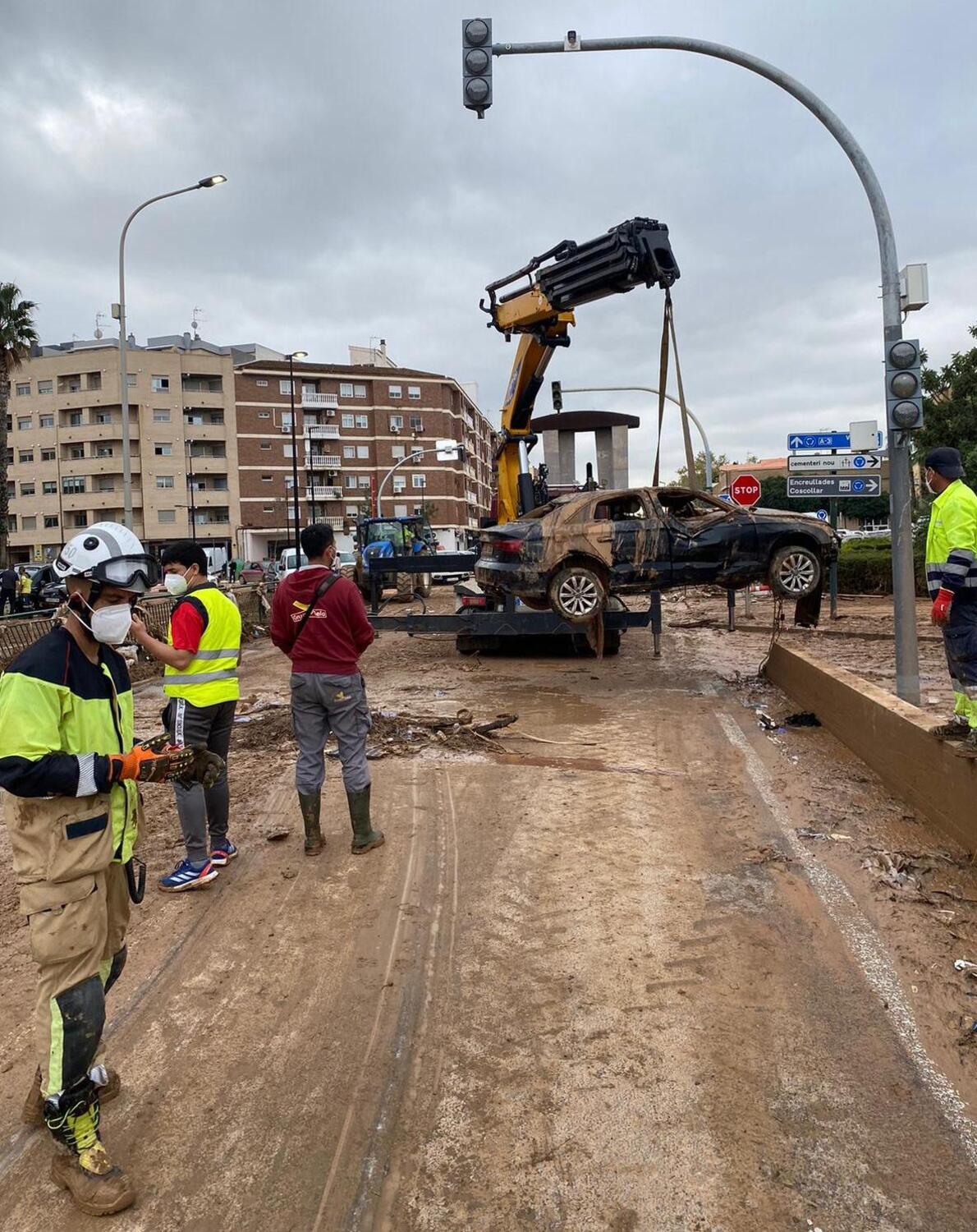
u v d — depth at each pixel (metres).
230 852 4.89
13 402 71.56
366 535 23.94
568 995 3.39
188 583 4.53
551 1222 2.28
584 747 7.18
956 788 4.75
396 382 78.25
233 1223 2.31
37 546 72.19
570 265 10.33
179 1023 3.27
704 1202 2.33
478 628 11.34
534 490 13.52
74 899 2.35
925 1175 2.41
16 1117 2.78
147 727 8.55
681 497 10.41
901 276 7.12
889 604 18.88
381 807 5.69
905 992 3.36
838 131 7.31
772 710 8.61
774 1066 2.92
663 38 7.80
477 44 8.16
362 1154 2.55
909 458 6.99
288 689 10.78
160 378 70.31
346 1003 3.39
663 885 4.38
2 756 2.17
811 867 4.56
